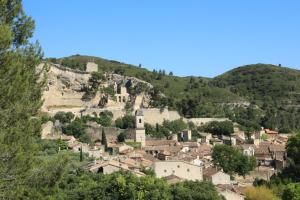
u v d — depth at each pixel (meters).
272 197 115.00
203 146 192.75
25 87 42.97
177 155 161.00
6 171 40.41
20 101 42.84
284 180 131.62
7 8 45.00
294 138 141.88
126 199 88.12
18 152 40.34
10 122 42.09
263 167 165.62
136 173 112.31
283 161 160.62
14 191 40.19
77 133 199.12
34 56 47.22
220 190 111.25
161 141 199.25
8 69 41.16
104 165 117.25
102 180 96.56
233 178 145.25
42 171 43.38
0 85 40.31
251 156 162.50
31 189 42.19
